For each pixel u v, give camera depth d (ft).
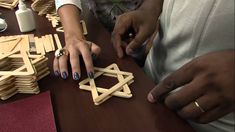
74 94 1.21
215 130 1.24
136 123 1.06
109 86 1.25
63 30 1.69
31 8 2.04
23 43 1.53
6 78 1.16
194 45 1.27
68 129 1.04
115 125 1.05
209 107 0.93
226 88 0.89
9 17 1.98
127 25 1.57
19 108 1.12
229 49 1.03
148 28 1.56
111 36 1.64
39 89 1.25
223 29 1.14
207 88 0.93
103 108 1.13
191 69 0.98
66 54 1.39
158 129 1.03
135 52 1.62
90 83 1.26
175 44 1.42
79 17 1.77
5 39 1.57
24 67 1.23
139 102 1.15
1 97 1.18
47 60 1.40
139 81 1.28
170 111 1.10
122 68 1.38
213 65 0.93
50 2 1.99
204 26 1.20
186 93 0.96
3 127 1.03
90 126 1.05
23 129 1.02
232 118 1.20
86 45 1.42
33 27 1.76
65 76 1.30
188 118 1.01
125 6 1.95
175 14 1.39
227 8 1.11
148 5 1.68
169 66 1.50
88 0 2.03
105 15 1.97
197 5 1.23
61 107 1.14
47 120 1.06
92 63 1.35
